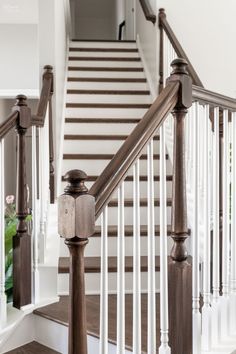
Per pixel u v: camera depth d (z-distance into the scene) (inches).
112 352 75.7
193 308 66.6
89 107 172.9
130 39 271.6
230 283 79.9
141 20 217.2
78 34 366.9
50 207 127.6
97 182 50.0
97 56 213.5
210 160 77.0
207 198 71.6
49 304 95.4
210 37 187.6
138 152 54.1
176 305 62.5
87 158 146.3
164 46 172.9
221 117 86.3
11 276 96.8
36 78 224.7
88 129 164.2
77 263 46.4
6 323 84.1
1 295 83.7
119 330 51.6
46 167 115.8
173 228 63.5
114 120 164.1
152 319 56.2
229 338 76.2
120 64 207.6
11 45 223.6
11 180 245.4
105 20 370.3
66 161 146.3
